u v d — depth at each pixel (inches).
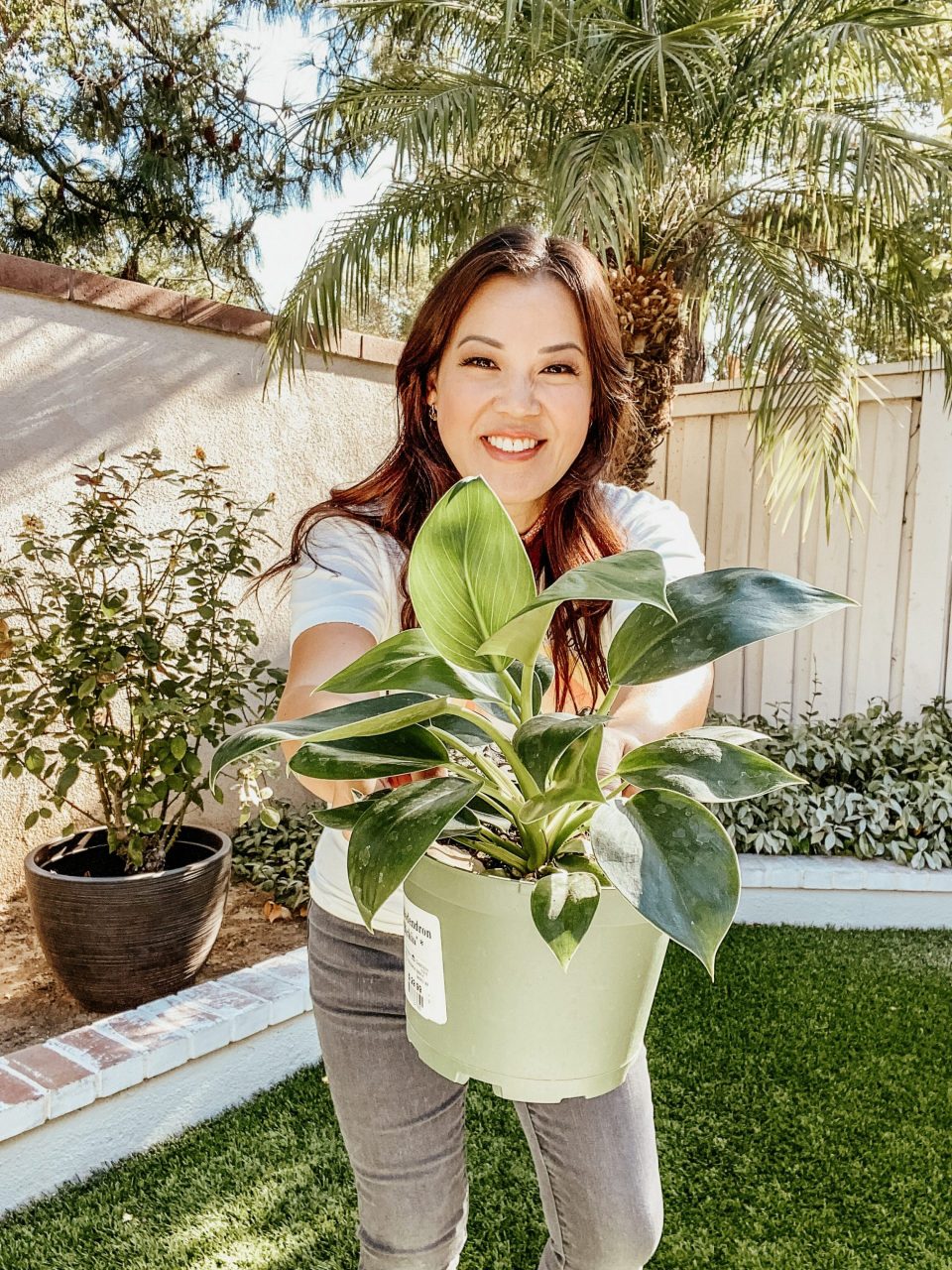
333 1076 46.9
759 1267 71.6
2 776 112.7
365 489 50.1
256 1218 76.6
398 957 46.4
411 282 198.7
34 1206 78.2
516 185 174.1
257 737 26.7
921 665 174.4
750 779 26.4
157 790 104.7
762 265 162.7
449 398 45.5
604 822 27.0
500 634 25.7
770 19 148.9
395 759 30.3
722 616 27.9
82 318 128.6
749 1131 88.7
